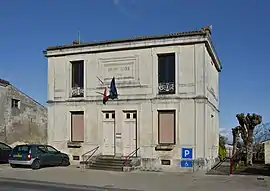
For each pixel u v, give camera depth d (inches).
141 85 855.1
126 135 867.4
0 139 1164.5
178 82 825.5
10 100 1213.1
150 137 837.2
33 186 599.8
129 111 869.2
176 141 815.1
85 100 913.5
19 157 840.3
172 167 810.2
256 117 987.3
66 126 935.0
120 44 875.4
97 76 904.9
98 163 848.9
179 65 826.8
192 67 816.9
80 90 927.7
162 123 836.0
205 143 800.3
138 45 857.5
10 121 1207.6
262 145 1197.1
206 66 833.5
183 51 825.5
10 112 1210.0
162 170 815.7
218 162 1048.2
